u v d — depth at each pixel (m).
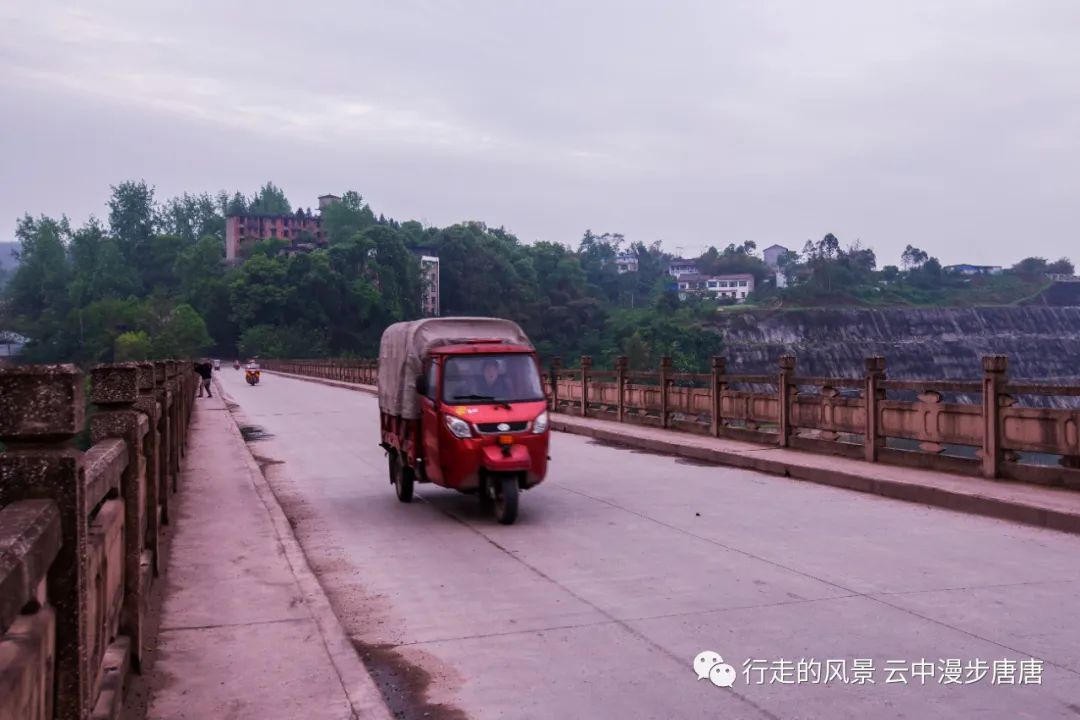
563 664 5.22
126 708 4.39
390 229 154.62
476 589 6.97
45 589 2.75
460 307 165.38
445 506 11.05
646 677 4.98
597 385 22.95
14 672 2.13
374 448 18.05
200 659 5.20
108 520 3.98
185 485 12.27
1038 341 169.38
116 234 184.38
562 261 181.25
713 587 6.82
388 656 5.42
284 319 141.25
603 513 10.19
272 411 29.48
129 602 4.84
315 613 6.12
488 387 9.94
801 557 7.75
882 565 7.39
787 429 14.88
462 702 4.67
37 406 2.74
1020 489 10.04
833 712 4.45
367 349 145.62
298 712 4.44
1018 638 5.48
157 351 123.06
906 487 10.65
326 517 10.41
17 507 2.60
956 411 11.34
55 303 161.62
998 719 4.32
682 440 16.69
